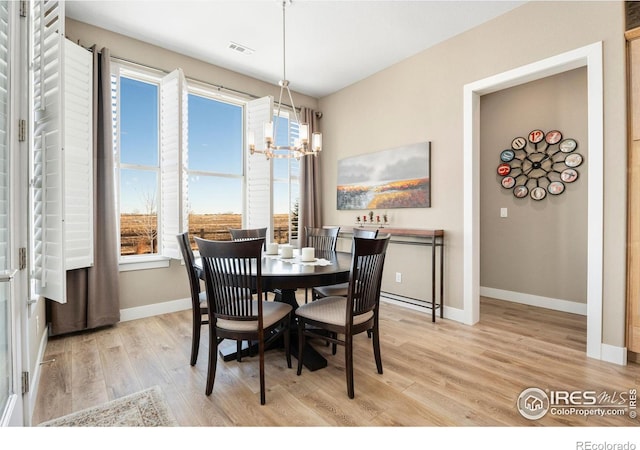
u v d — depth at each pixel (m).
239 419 1.60
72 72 2.57
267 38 3.16
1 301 1.35
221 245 1.73
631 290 2.16
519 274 3.85
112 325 2.98
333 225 4.61
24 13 1.61
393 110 3.74
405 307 3.61
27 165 1.60
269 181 3.84
